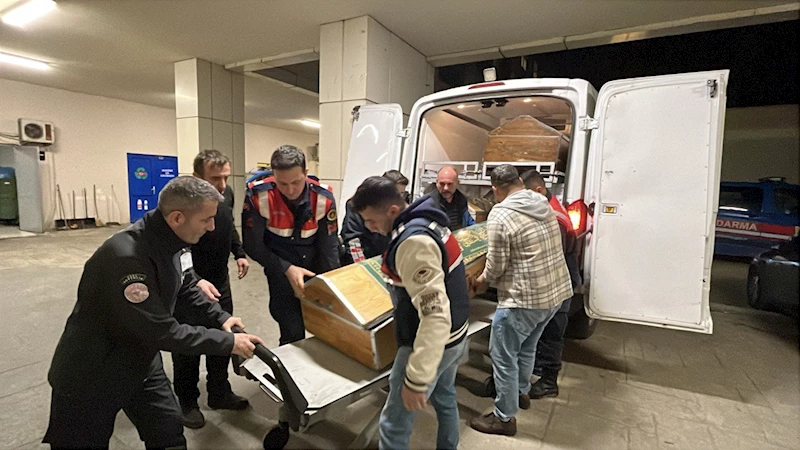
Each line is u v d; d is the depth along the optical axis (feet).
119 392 4.76
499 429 7.32
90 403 4.63
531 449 7.00
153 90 31.68
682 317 8.14
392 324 6.16
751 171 31.40
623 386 9.29
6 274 17.90
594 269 8.86
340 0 14.93
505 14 15.66
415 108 11.55
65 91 31.86
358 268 6.90
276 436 6.04
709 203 7.85
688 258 8.05
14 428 7.19
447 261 4.83
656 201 8.26
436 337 4.36
